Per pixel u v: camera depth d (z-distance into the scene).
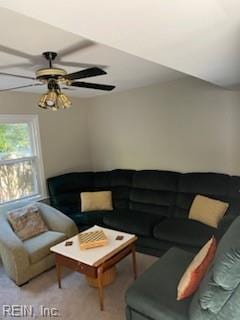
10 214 3.34
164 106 4.05
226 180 3.32
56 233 3.28
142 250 3.32
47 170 4.32
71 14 1.08
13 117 3.86
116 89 4.30
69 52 2.23
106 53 2.32
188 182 3.60
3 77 2.93
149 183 3.95
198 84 3.71
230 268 1.35
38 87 3.64
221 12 1.13
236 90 3.44
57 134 4.46
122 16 1.12
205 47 1.61
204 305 1.48
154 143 4.25
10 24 1.64
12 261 2.77
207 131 3.73
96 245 2.60
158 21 1.20
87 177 4.45
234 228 1.55
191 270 1.78
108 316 2.28
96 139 4.96
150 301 1.80
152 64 2.81
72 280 2.86
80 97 4.80
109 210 4.00
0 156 3.77
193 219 3.28
